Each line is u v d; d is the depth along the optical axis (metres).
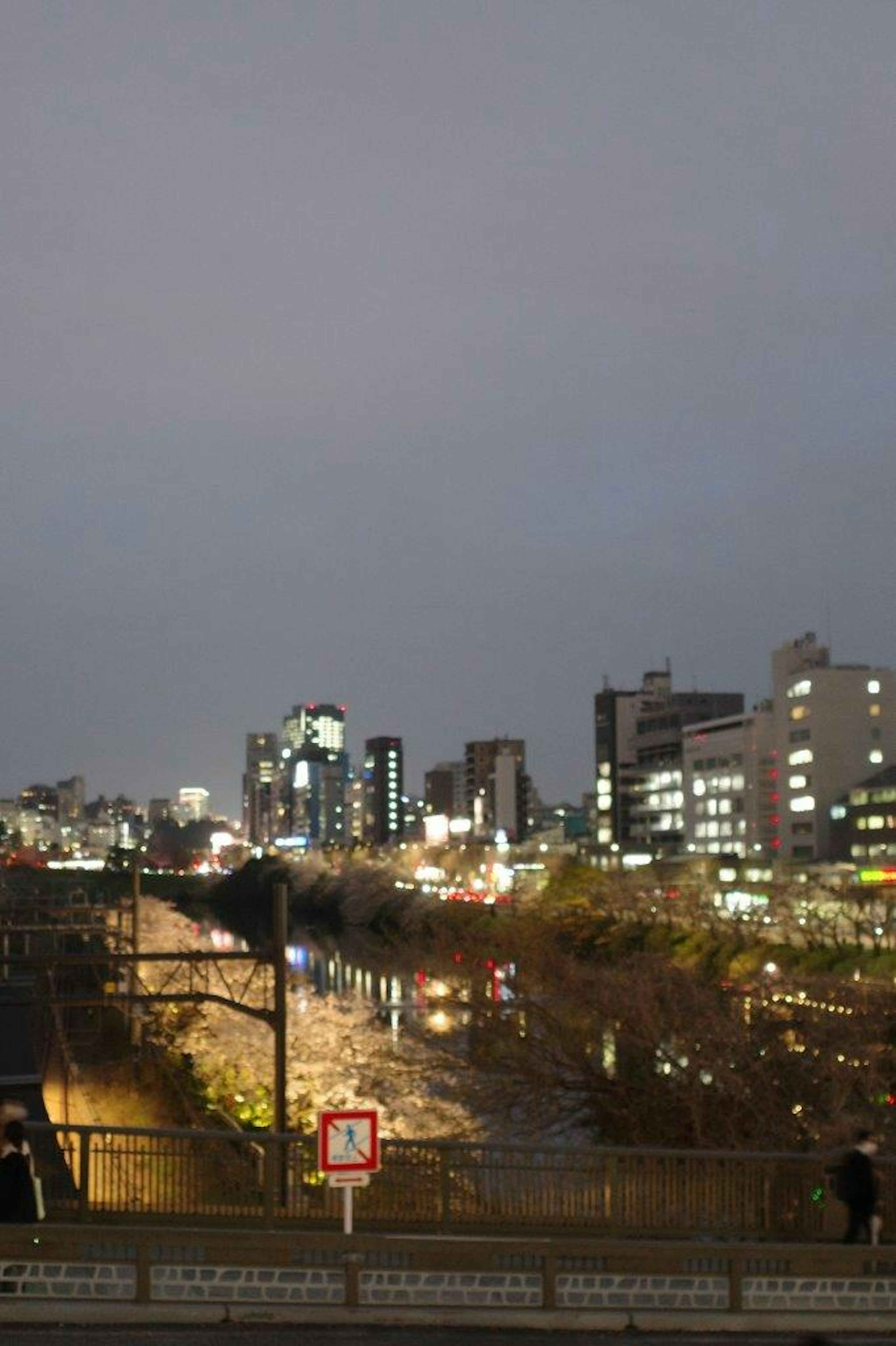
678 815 183.00
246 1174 17.44
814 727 143.75
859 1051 33.34
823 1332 14.70
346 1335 13.69
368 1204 17.36
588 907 97.56
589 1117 35.66
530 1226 17.59
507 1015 38.06
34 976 67.44
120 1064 49.81
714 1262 15.16
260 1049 46.44
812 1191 18.41
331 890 170.25
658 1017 34.47
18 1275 13.96
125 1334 13.34
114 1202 16.75
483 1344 13.63
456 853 190.62
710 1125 32.78
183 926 124.31
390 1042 45.50
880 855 132.88
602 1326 14.38
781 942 81.19
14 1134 14.72
